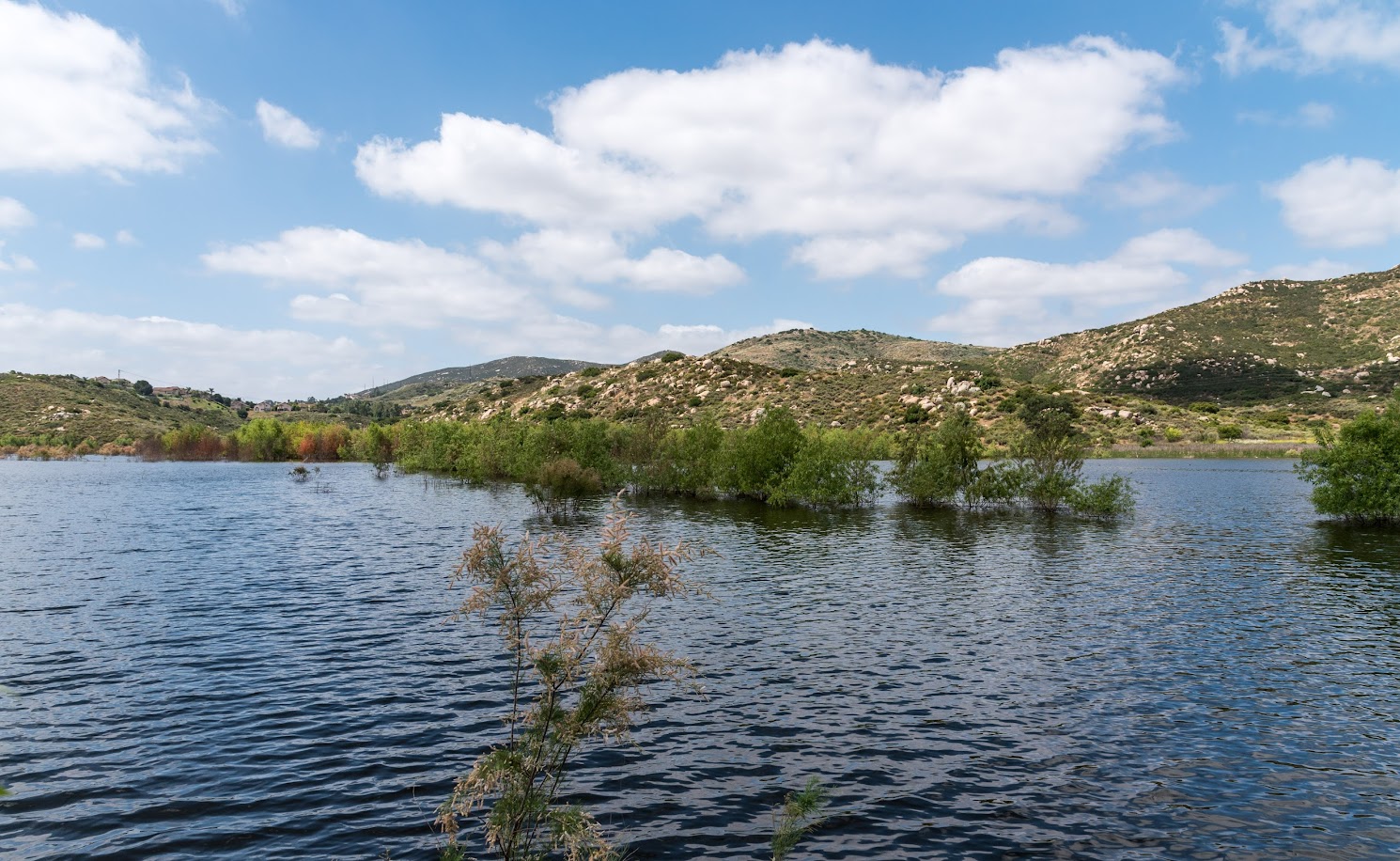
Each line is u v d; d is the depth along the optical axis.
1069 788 10.93
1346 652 17.75
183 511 51.56
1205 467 103.81
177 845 9.22
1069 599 23.70
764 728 13.15
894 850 9.27
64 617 21.16
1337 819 10.03
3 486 77.25
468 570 7.58
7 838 9.36
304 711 13.93
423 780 11.05
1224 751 12.20
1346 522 43.97
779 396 170.12
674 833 9.62
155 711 13.90
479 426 102.44
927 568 29.36
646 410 162.25
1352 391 189.50
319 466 123.38
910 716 13.71
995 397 161.88
